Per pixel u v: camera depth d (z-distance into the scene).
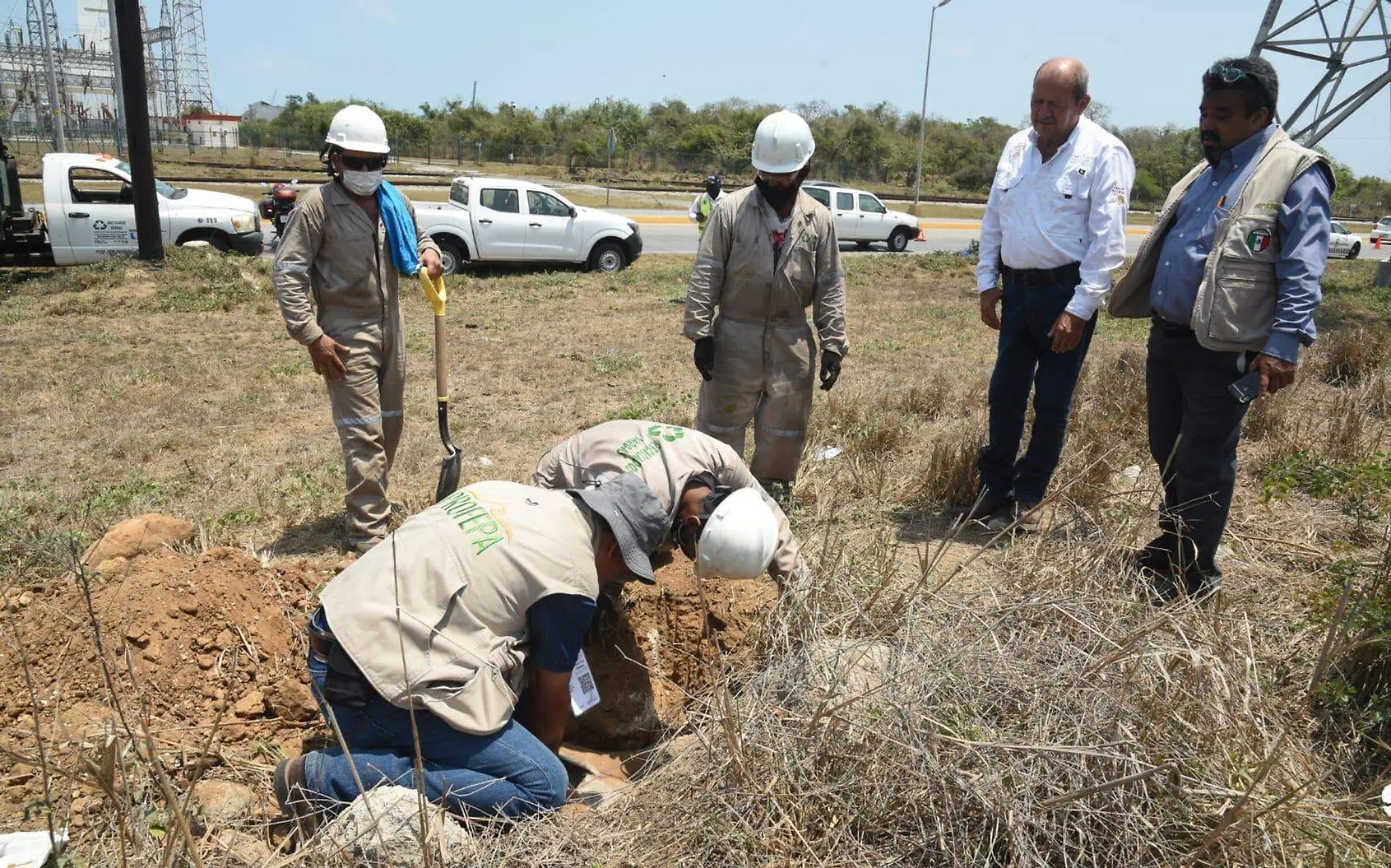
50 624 3.42
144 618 3.41
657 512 2.96
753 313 4.71
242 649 3.45
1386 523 4.66
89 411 7.54
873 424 6.58
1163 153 54.69
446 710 2.68
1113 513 4.50
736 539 2.86
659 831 2.60
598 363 9.47
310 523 5.19
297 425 7.28
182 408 7.61
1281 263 3.56
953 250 27.11
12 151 43.12
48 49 50.38
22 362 9.32
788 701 2.91
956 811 2.51
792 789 2.63
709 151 53.81
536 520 2.84
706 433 4.96
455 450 4.68
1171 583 3.89
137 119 13.64
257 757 3.16
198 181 32.31
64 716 3.16
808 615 3.31
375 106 56.28
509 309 13.06
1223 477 3.86
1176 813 2.51
